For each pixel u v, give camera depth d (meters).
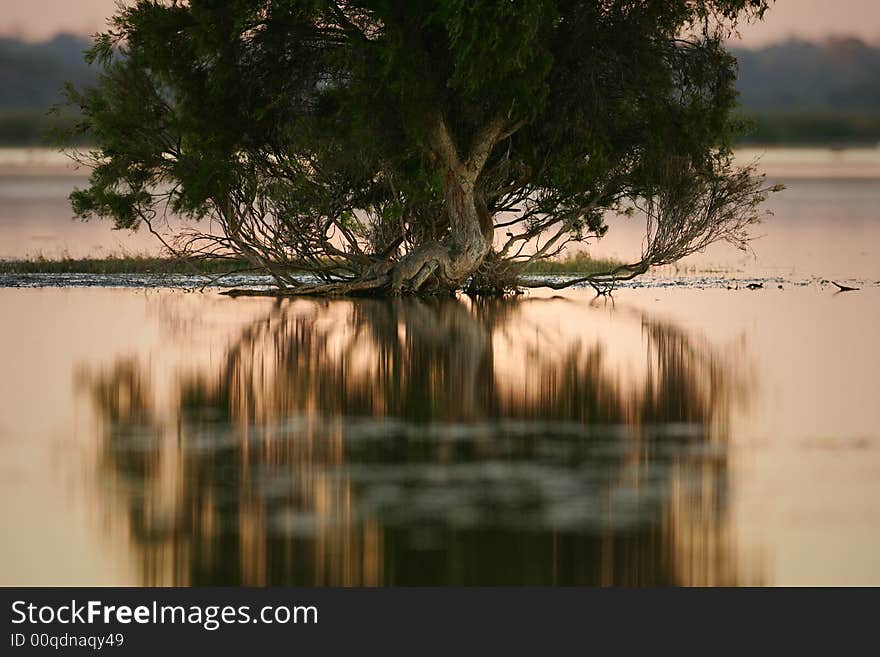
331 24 112.00
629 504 40.91
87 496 41.78
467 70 103.69
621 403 61.06
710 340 85.56
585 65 111.38
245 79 112.44
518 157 119.69
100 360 74.19
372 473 45.34
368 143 109.94
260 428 54.12
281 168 117.38
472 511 39.88
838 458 48.56
